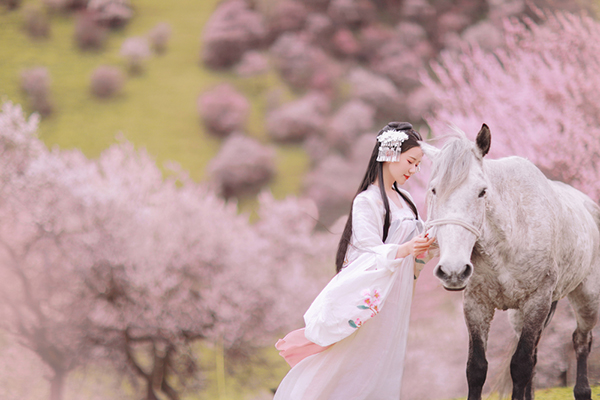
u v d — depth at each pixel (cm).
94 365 1195
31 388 1180
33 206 1152
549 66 761
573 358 711
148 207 1278
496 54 887
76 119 2928
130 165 1395
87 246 1148
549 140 653
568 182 662
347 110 3047
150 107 3109
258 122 3148
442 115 804
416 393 827
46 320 1147
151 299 1157
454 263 178
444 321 827
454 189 189
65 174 1232
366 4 3806
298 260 1455
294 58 3438
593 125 678
